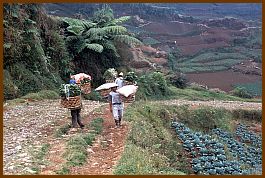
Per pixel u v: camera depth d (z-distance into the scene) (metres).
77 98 13.42
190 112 24.16
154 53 50.09
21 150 10.91
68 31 27.84
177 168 13.99
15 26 20.97
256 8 106.38
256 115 26.77
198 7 107.00
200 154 16.67
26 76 20.91
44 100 19.64
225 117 25.45
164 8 88.25
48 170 9.48
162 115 21.17
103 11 32.03
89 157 10.80
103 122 15.19
